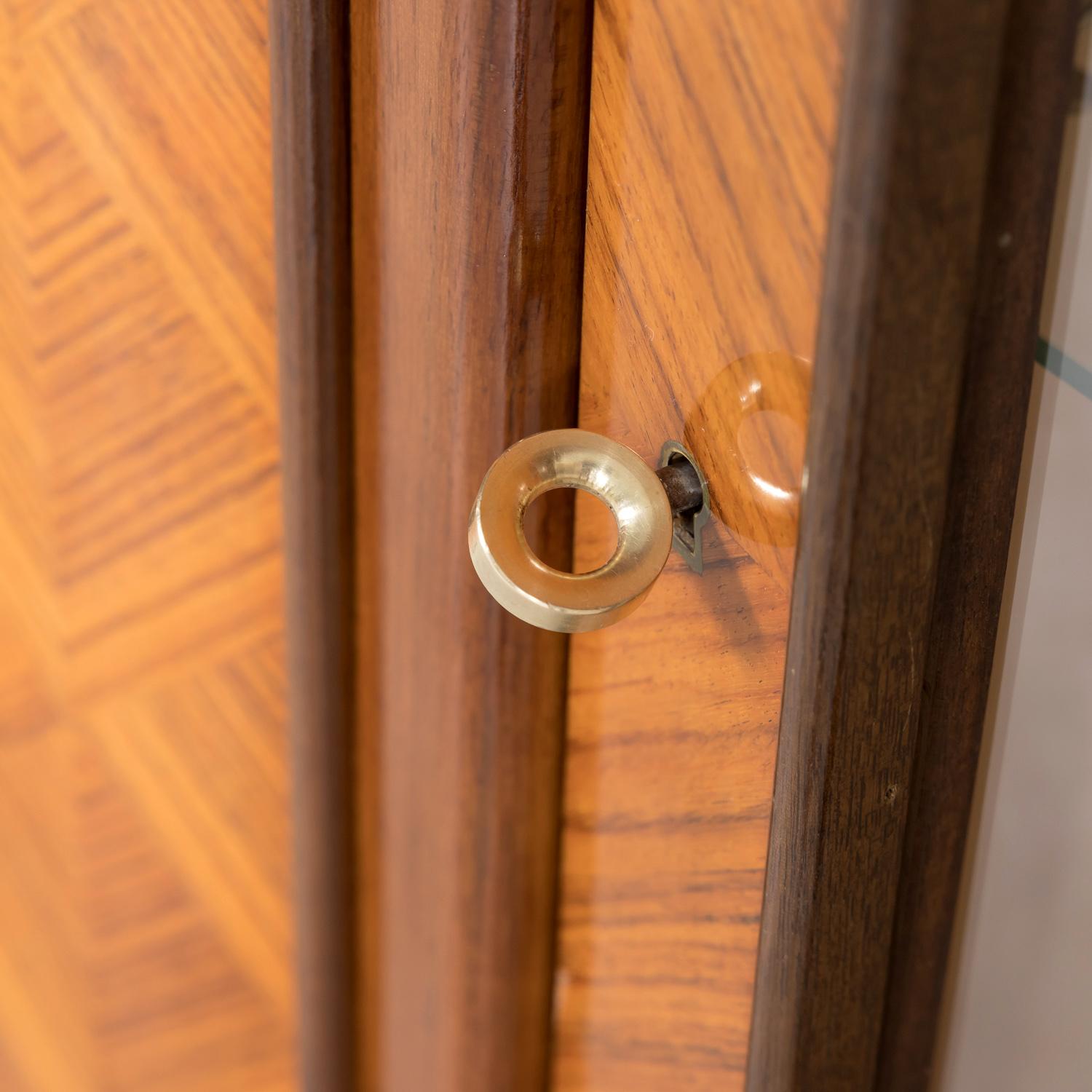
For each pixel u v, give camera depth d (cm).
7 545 52
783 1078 34
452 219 32
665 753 36
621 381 32
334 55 33
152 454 45
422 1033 47
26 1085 67
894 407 25
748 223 27
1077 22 23
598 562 36
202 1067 58
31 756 56
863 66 22
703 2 26
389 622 41
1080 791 32
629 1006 41
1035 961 35
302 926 48
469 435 34
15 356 47
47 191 43
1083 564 30
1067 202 27
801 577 27
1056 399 29
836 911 31
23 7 40
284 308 37
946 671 30
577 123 30
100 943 58
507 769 39
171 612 48
